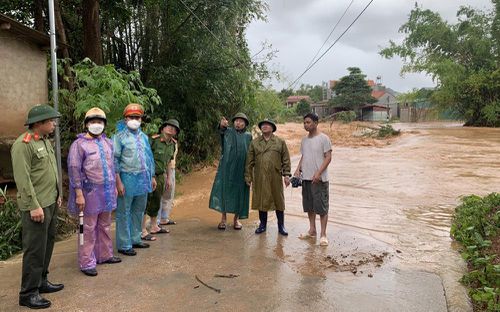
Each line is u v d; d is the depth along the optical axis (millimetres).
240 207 6500
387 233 6371
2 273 4699
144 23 12148
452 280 4480
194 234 6312
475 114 35688
